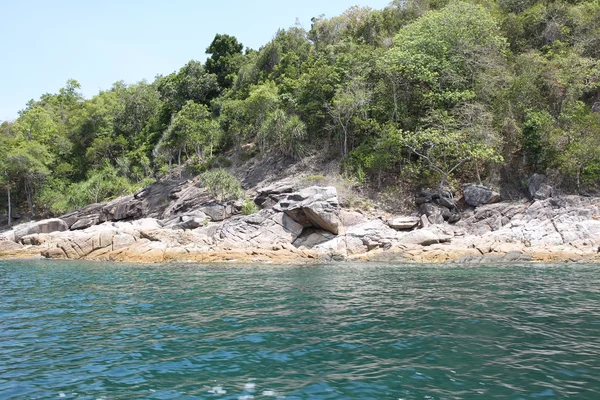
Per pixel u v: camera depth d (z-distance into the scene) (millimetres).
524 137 29906
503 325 8523
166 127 50656
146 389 5551
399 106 34062
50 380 5934
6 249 33219
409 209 29766
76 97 81500
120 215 39375
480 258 21547
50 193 49156
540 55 34750
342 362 6469
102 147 55062
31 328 9031
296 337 7922
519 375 5812
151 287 14805
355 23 50781
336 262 22891
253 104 40188
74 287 15148
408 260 22641
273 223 27125
